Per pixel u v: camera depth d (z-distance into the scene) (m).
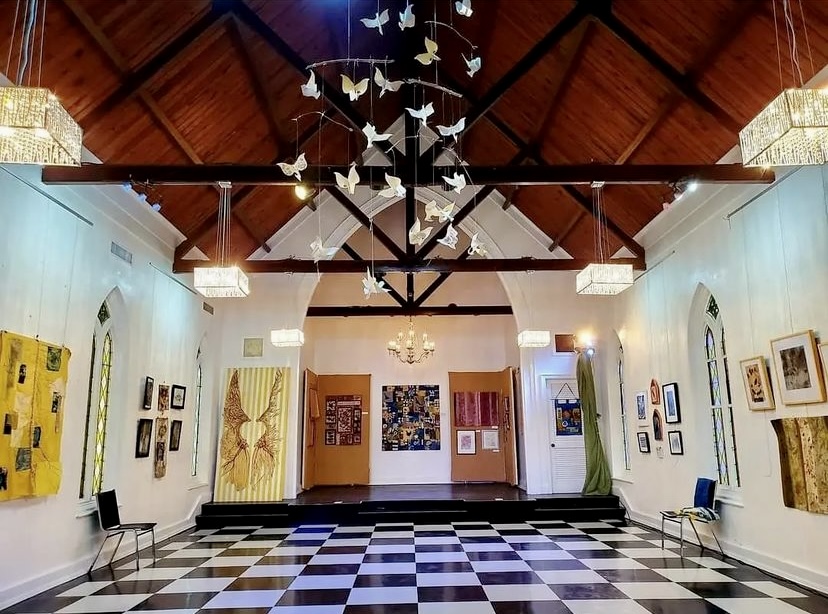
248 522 8.74
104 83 5.34
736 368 6.03
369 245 12.66
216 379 9.77
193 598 4.80
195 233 8.16
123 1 4.84
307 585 5.17
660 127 6.57
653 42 5.74
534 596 4.73
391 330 13.15
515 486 11.43
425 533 7.84
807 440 4.92
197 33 5.61
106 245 6.27
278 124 7.66
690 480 7.01
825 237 4.75
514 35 7.00
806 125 2.92
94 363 6.43
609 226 8.42
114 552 6.19
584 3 5.81
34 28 4.44
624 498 9.11
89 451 6.23
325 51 7.30
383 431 12.73
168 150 6.68
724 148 6.17
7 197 4.68
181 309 8.38
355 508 9.04
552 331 10.27
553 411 10.16
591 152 7.75
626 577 5.31
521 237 10.38
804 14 4.46
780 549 5.31
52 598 4.81
